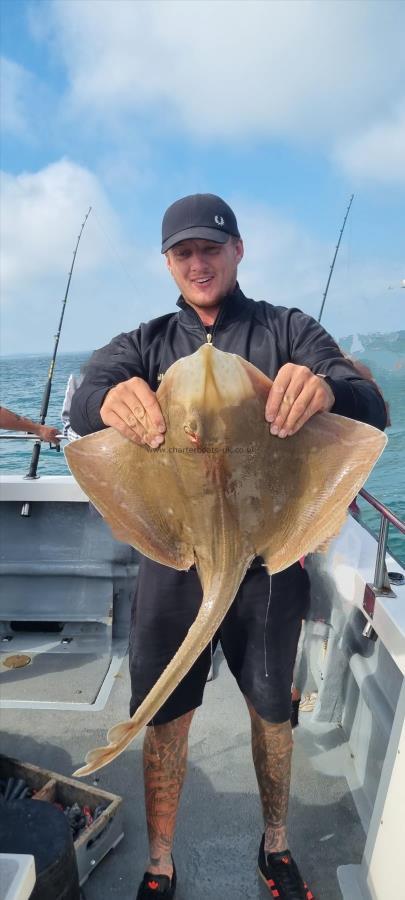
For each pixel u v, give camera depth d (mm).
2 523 4562
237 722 3670
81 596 4570
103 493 1920
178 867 2695
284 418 1725
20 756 3379
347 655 3355
